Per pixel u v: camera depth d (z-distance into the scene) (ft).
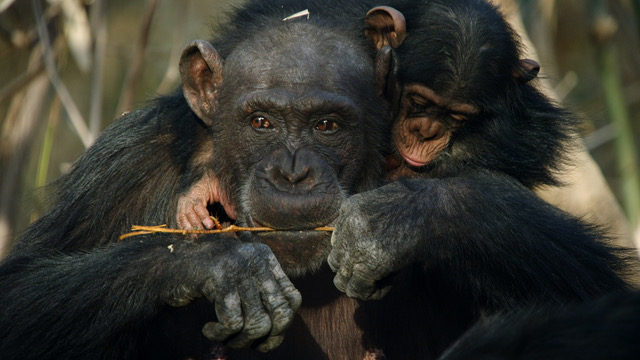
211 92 33.37
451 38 32.81
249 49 32.60
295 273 30.94
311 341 33.86
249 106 31.35
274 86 31.32
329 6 35.12
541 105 36.06
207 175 33.47
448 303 34.40
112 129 35.73
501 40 33.42
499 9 36.88
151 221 34.12
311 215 30.22
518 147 34.35
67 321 28.94
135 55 55.88
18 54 62.85
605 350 24.04
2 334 29.73
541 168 35.09
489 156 33.96
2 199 52.39
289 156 30.91
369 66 32.96
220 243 28.25
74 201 34.37
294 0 35.55
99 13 54.60
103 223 34.06
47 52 49.96
